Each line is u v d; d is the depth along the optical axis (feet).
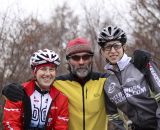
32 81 15.78
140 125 14.92
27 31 29.96
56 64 15.76
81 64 16.05
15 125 14.99
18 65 29.07
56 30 46.98
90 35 44.09
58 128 15.52
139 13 38.32
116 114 15.81
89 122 15.89
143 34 37.17
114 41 15.65
